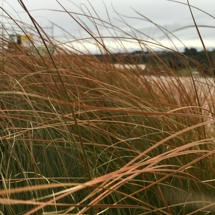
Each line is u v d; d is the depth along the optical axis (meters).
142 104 1.10
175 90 1.41
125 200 0.89
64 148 1.00
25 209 0.83
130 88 1.34
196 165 0.89
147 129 1.06
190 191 0.88
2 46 1.24
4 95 1.06
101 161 1.00
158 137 1.02
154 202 0.91
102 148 0.97
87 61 1.38
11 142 0.99
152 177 0.94
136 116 1.16
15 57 1.23
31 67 1.19
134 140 1.03
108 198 0.87
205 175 0.89
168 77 1.43
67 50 1.44
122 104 1.13
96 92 1.22
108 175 0.48
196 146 0.92
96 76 1.30
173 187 0.86
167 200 0.90
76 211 0.79
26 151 0.93
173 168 0.91
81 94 1.15
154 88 1.41
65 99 1.05
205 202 0.85
